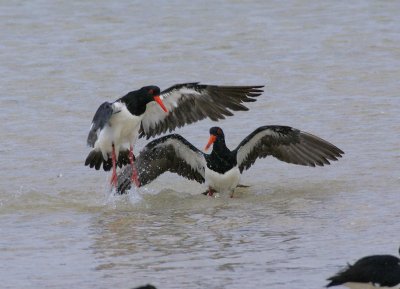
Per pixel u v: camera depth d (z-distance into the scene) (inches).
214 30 1149.1
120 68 999.0
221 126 800.9
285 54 1037.8
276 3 1290.6
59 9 1258.6
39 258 505.4
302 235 533.6
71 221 584.1
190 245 523.5
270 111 837.8
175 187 680.4
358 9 1238.3
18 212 606.2
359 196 614.5
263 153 674.8
